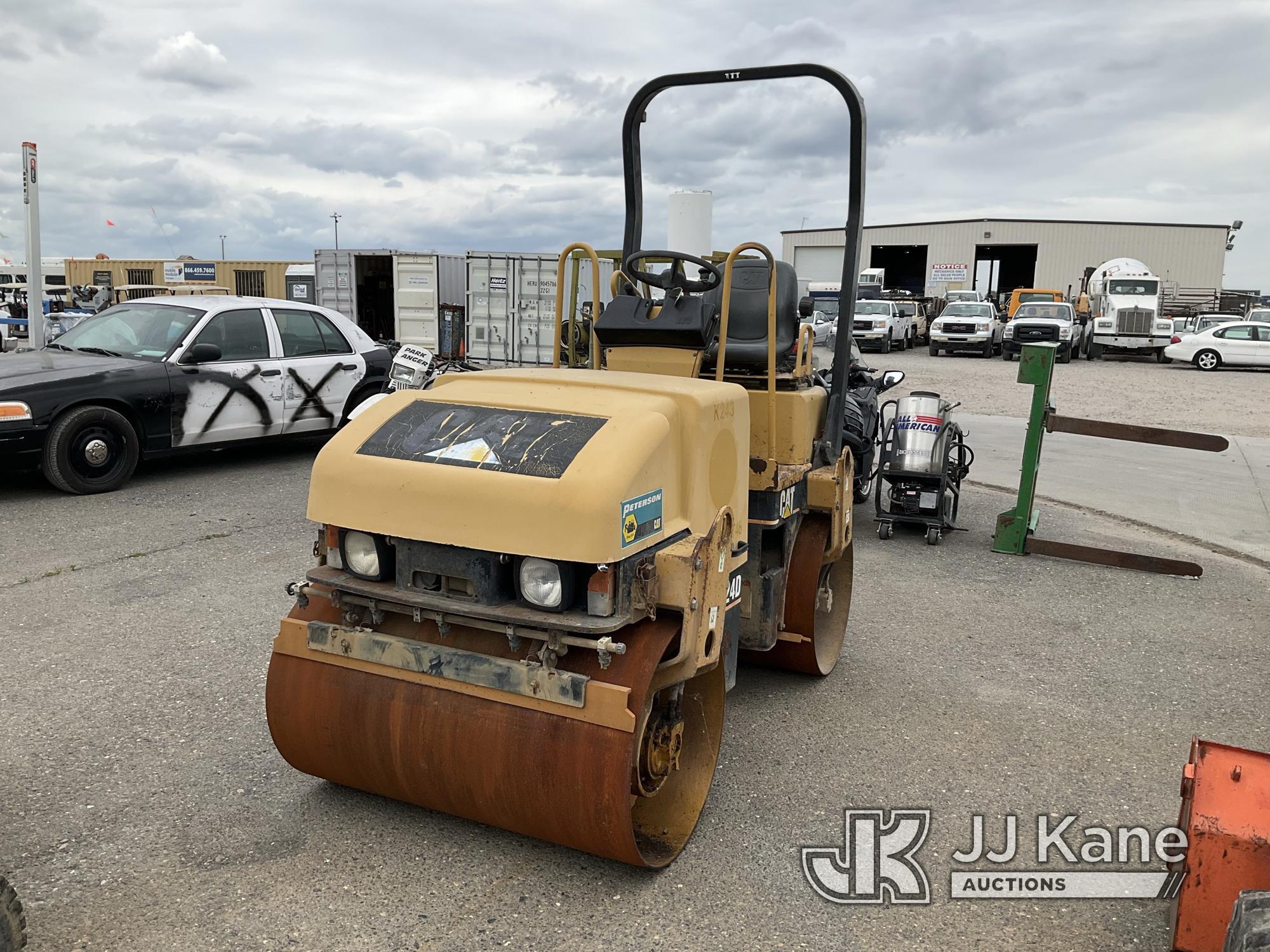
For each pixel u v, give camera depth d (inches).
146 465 394.6
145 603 230.4
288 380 387.9
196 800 144.7
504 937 116.0
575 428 121.7
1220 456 497.0
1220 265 2321.6
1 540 279.7
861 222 183.0
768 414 168.1
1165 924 123.9
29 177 470.9
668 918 120.9
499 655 123.6
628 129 193.8
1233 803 104.0
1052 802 153.2
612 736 115.8
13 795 144.4
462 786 126.0
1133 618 248.2
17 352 374.0
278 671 136.3
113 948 111.7
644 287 197.2
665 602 120.3
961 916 123.7
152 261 1482.5
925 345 1541.6
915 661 213.9
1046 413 299.9
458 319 682.2
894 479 322.3
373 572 126.6
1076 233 2290.8
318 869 128.3
